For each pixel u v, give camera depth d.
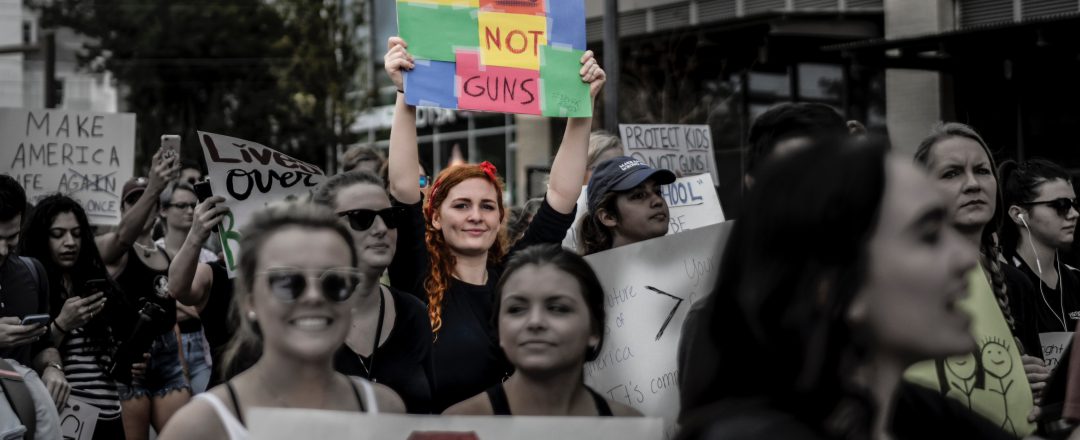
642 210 5.41
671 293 4.66
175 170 7.37
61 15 42.25
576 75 5.30
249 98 38.97
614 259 4.65
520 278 3.50
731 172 19.83
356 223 4.34
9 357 5.93
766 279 1.98
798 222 1.96
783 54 18.73
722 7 21.58
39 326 5.68
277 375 3.04
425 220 4.96
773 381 1.99
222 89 40.00
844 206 1.94
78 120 9.76
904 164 2.02
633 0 23.33
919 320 1.96
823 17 18.34
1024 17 16.77
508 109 5.18
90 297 6.39
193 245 5.26
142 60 40.19
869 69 17.53
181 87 40.50
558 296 3.47
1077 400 3.34
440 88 5.06
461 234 4.87
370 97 31.44
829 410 1.97
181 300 5.30
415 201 4.93
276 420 2.87
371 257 4.34
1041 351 4.95
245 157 5.58
